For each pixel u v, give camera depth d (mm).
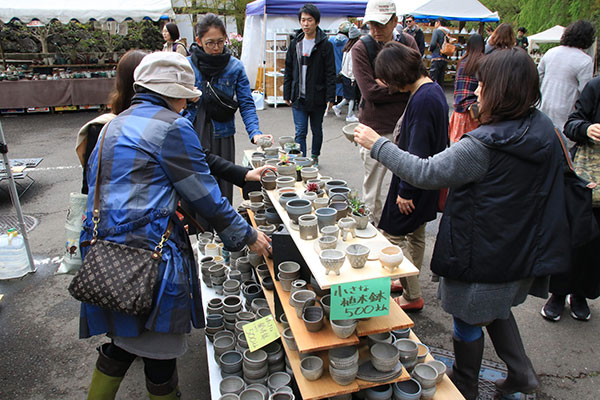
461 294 1813
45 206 4949
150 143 1646
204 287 2875
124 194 1630
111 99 2094
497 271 1705
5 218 4621
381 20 2965
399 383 1964
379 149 1792
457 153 1645
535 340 2689
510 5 16938
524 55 1608
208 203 1734
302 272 2090
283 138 3158
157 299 1637
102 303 1593
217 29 3148
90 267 1604
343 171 5844
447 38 9906
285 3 9031
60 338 2822
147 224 1641
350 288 1604
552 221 1670
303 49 5125
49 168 6211
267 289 2395
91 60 10703
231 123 3492
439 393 1975
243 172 2467
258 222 2664
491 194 1656
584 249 2604
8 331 2891
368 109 3213
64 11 7730
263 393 1992
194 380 2465
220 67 3254
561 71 3773
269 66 10492
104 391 1868
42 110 9945
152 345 1704
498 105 1624
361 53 3098
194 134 1737
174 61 1771
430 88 2324
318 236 1918
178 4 14469
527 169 1632
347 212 2061
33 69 10203
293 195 2229
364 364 1835
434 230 4258
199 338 2820
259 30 10625
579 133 2453
